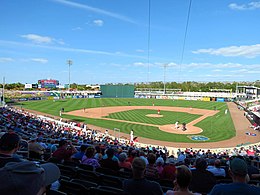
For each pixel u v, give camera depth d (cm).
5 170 198
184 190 351
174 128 3741
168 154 2230
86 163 728
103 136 2867
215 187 320
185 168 355
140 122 4219
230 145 2814
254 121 4569
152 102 8356
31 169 205
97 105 7050
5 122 2500
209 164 1093
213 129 3753
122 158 853
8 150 288
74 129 3241
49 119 4078
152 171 738
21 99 8031
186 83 16538
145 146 2647
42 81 13488
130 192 397
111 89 10494
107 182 549
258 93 9569
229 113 5756
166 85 15800
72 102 7769
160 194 396
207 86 15200
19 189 190
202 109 6512
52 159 777
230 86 14062
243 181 313
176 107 6900
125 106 6938
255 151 2291
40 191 215
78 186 424
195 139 3064
